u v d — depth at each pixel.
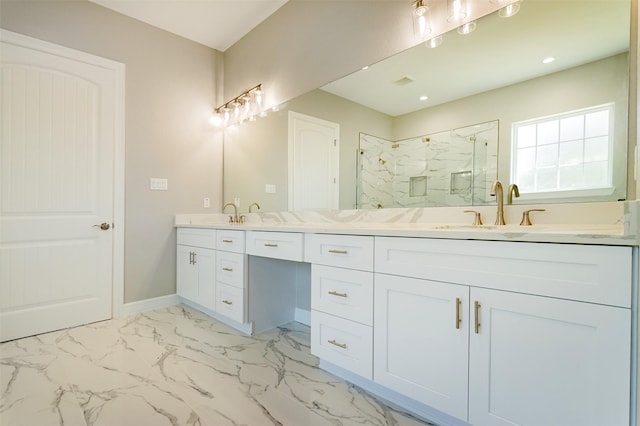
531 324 1.01
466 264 1.15
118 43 2.64
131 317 2.61
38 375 1.65
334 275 1.59
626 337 0.84
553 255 0.96
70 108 2.40
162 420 1.29
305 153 2.46
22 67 2.21
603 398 0.88
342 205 2.23
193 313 2.71
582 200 1.33
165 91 2.92
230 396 1.47
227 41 3.15
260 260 2.30
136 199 2.73
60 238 2.36
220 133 3.32
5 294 2.14
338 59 2.22
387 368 1.37
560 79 1.38
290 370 1.72
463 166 1.69
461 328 1.16
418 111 1.85
